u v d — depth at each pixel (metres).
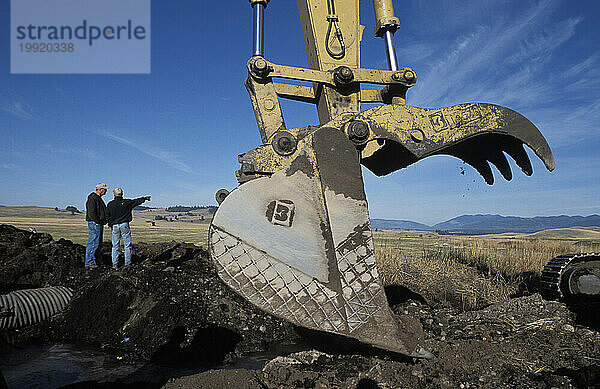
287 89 4.46
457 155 4.75
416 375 3.36
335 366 3.65
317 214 3.23
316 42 4.24
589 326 4.55
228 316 5.74
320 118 4.36
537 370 3.44
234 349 5.09
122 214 7.69
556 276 5.26
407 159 4.46
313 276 3.13
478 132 3.85
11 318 5.22
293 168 3.29
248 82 4.02
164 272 6.64
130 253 7.83
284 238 3.16
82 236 19.30
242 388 3.23
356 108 4.12
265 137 3.85
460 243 17.72
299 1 4.59
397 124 3.78
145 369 4.38
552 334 4.30
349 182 3.31
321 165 3.29
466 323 4.79
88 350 4.93
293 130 3.87
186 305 5.70
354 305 3.11
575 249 13.45
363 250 3.21
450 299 6.96
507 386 3.17
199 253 8.97
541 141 3.90
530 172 4.38
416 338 3.84
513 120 3.89
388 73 4.10
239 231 3.12
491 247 13.84
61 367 4.37
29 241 8.41
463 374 3.36
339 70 3.99
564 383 3.12
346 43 4.31
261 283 3.08
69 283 6.73
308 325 3.05
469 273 9.26
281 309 3.06
